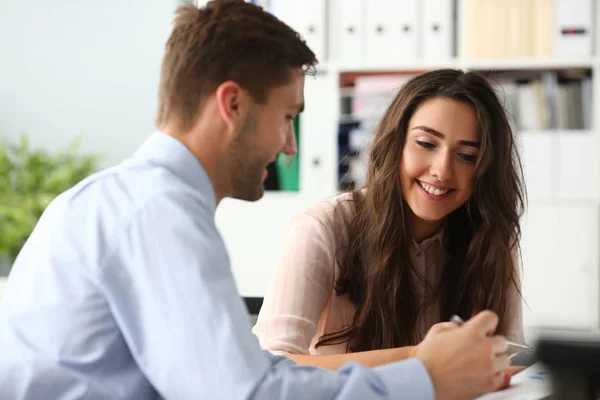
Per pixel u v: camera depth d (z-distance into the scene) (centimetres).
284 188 373
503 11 359
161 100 94
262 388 76
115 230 82
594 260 359
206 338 77
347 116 374
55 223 87
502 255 146
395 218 144
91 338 82
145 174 87
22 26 428
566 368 65
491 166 141
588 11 354
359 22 366
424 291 148
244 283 376
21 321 84
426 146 139
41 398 82
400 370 82
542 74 369
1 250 387
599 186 358
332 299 147
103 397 82
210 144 92
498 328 148
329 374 80
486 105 139
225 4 93
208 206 88
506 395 104
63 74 426
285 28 94
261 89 91
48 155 425
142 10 420
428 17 361
